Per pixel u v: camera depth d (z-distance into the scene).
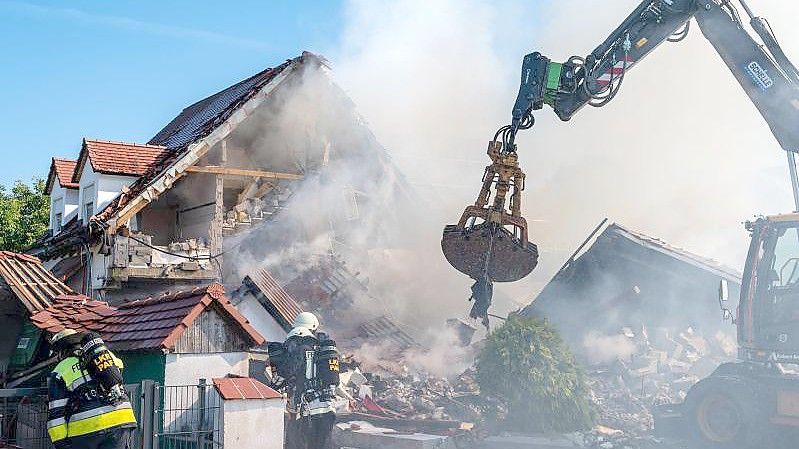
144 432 10.48
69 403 8.80
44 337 14.19
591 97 14.20
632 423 15.90
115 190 25.69
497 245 13.42
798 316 13.58
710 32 13.97
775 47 13.78
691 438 14.15
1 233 41.50
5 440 12.05
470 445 13.82
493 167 13.73
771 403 13.34
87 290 24.77
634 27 14.37
